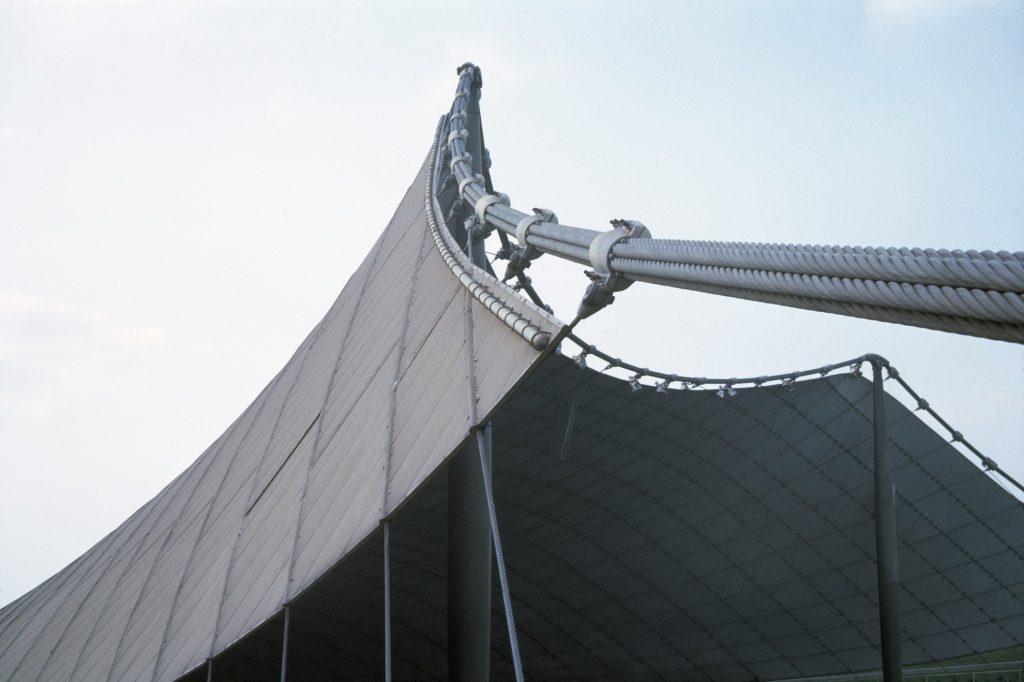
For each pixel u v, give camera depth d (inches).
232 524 1075.9
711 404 1396.4
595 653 1831.9
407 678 1712.6
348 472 773.9
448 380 669.9
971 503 1617.9
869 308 283.0
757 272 334.6
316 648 1502.2
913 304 258.1
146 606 1177.4
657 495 1524.4
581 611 1720.0
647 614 1743.4
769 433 1501.0
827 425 1539.1
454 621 792.3
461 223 1149.1
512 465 1375.5
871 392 1517.0
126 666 1051.9
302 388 1241.4
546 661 1854.1
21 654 1556.3
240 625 783.1
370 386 884.0
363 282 1408.7
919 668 1809.8
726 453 1501.0
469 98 1325.0
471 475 818.8
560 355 1175.6
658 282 438.3
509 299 650.8
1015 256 223.3
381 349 941.2
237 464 1299.2
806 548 1669.5
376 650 1579.7
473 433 551.5
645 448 1423.5
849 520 1648.6
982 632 1713.8
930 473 1603.1
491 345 632.4
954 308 245.0
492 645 1800.0
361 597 1309.1
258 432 1326.3
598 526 1547.7
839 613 1744.6
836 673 1829.5
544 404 1275.8
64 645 1395.2
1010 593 1675.7
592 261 502.9
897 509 1637.6
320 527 753.6
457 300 787.4
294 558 762.2
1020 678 1696.6
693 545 1630.2
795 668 1855.3
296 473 947.3
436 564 1370.6
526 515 1489.9
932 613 1724.9
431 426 640.4
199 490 1419.8
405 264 1136.8
